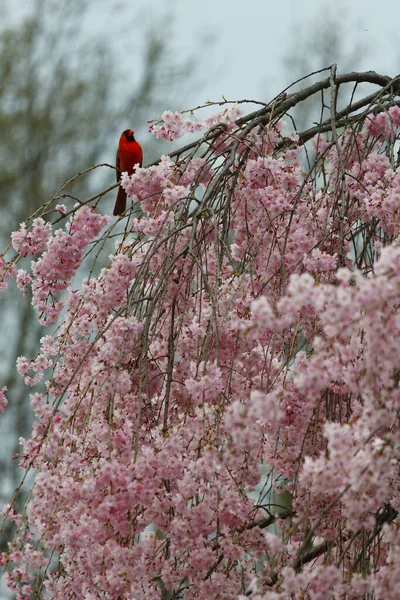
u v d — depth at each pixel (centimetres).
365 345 525
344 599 512
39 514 545
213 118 758
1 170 1983
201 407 541
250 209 729
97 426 593
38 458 565
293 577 476
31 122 2038
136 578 540
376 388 495
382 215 645
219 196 699
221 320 609
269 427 572
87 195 2020
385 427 522
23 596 547
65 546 577
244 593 559
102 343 655
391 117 727
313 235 677
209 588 562
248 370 643
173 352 593
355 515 467
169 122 749
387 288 446
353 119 771
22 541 552
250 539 587
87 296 652
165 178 688
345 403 630
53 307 691
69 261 682
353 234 691
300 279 461
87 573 571
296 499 604
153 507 553
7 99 2084
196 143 732
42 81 2117
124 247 682
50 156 2036
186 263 667
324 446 616
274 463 609
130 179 691
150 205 694
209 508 542
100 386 557
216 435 519
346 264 668
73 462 563
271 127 740
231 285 610
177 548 541
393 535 499
